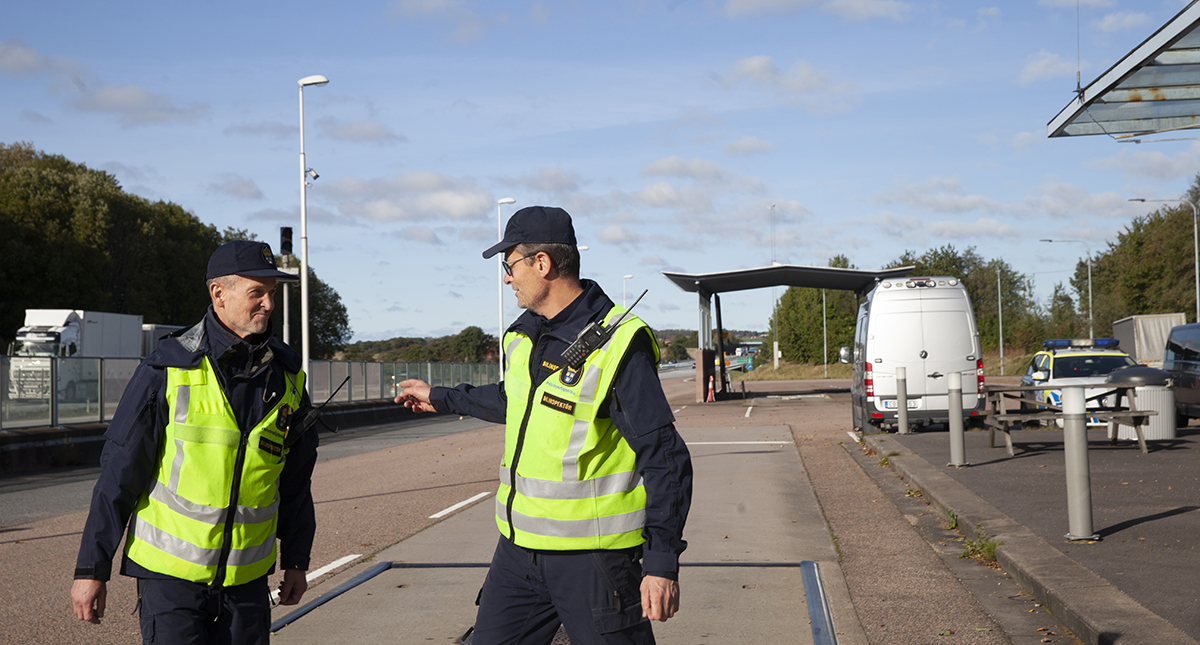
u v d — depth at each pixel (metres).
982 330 82.56
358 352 114.81
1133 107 13.05
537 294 3.06
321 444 21.03
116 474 2.97
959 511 8.41
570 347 2.90
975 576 6.61
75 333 35.62
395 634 5.45
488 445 19.44
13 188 52.53
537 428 2.93
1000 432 16.19
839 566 7.06
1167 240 55.34
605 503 2.91
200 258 63.62
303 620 5.75
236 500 3.07
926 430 18.08
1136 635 4.59
